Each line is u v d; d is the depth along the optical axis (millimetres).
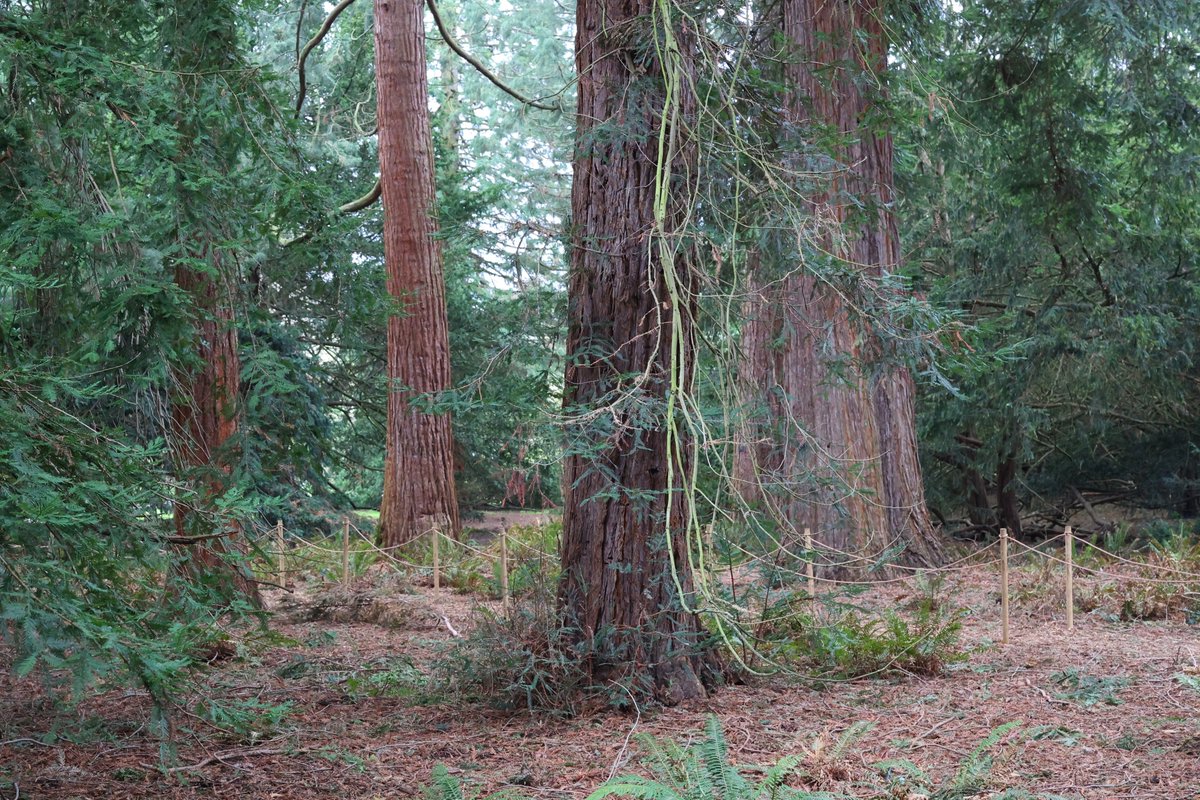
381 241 22609
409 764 5754
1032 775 5324
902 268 6883
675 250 5938
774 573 7703
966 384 18219
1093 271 17984
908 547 13234
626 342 6348
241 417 5777
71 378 3900
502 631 7141
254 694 7449
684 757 4961
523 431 6145
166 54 6684
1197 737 5871
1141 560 13258
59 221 4125
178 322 4906
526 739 6215
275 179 6008
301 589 12961
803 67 11352
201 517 4562
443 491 16438
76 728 5949
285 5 22219
